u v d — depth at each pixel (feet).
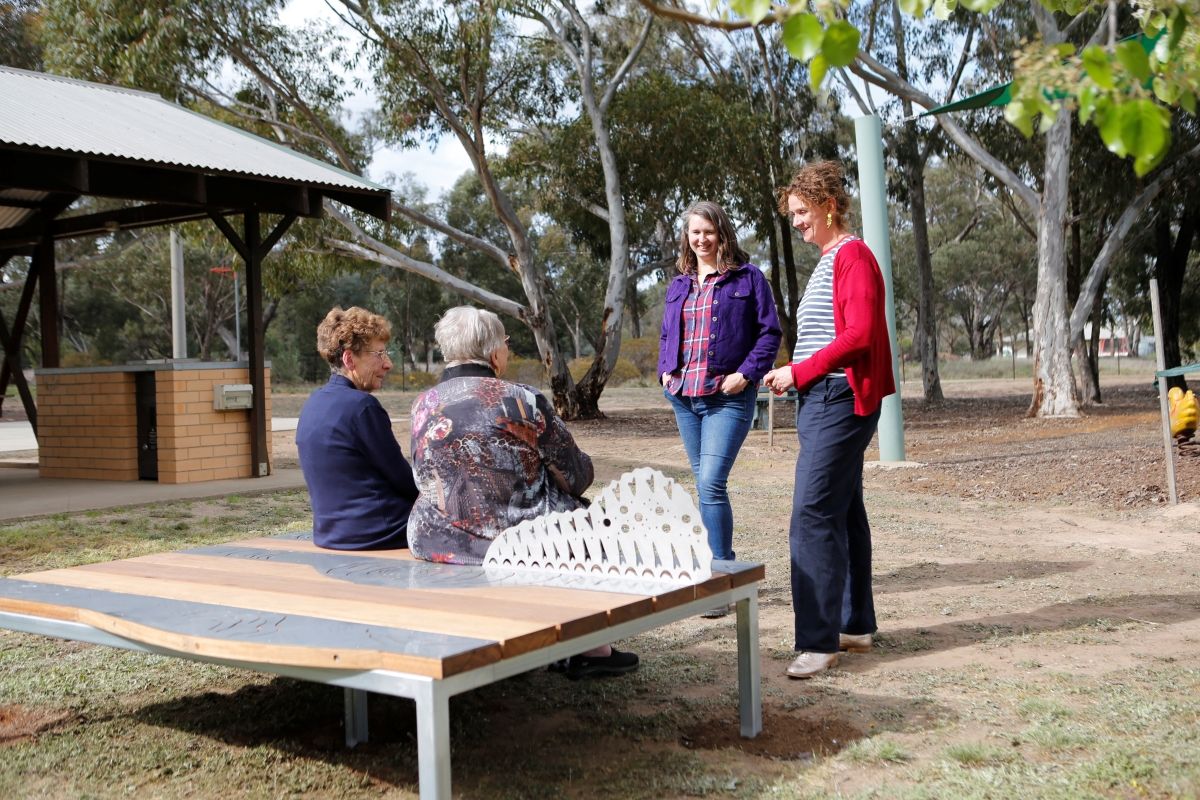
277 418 78.59
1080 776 8.54
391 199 34.58
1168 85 6.26
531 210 146.82
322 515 11.65
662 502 9.09
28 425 79.00
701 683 11.78
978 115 81.15
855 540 13.08
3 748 9.93
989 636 13.70
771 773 9.04
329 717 10.94
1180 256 82.07
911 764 9.13
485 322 10.85
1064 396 61.82
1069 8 8.05
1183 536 22.09
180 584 9.77
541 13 69.67
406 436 56.65
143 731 10.46
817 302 12.52
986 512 26.11
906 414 73.15
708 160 74.49
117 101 38.81
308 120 69.10
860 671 12.19
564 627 7.76
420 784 6.93
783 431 54.19
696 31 84.12
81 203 93.30
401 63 62.69
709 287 15.11
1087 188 74.64
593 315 193.06
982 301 203.00
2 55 95.14
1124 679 11.57
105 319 175.01
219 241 71.46
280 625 7.99
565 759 9.46
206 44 61.57
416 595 8.90
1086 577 17.72
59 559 19.66
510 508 10.41
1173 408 34.32
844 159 92.84
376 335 11.93
